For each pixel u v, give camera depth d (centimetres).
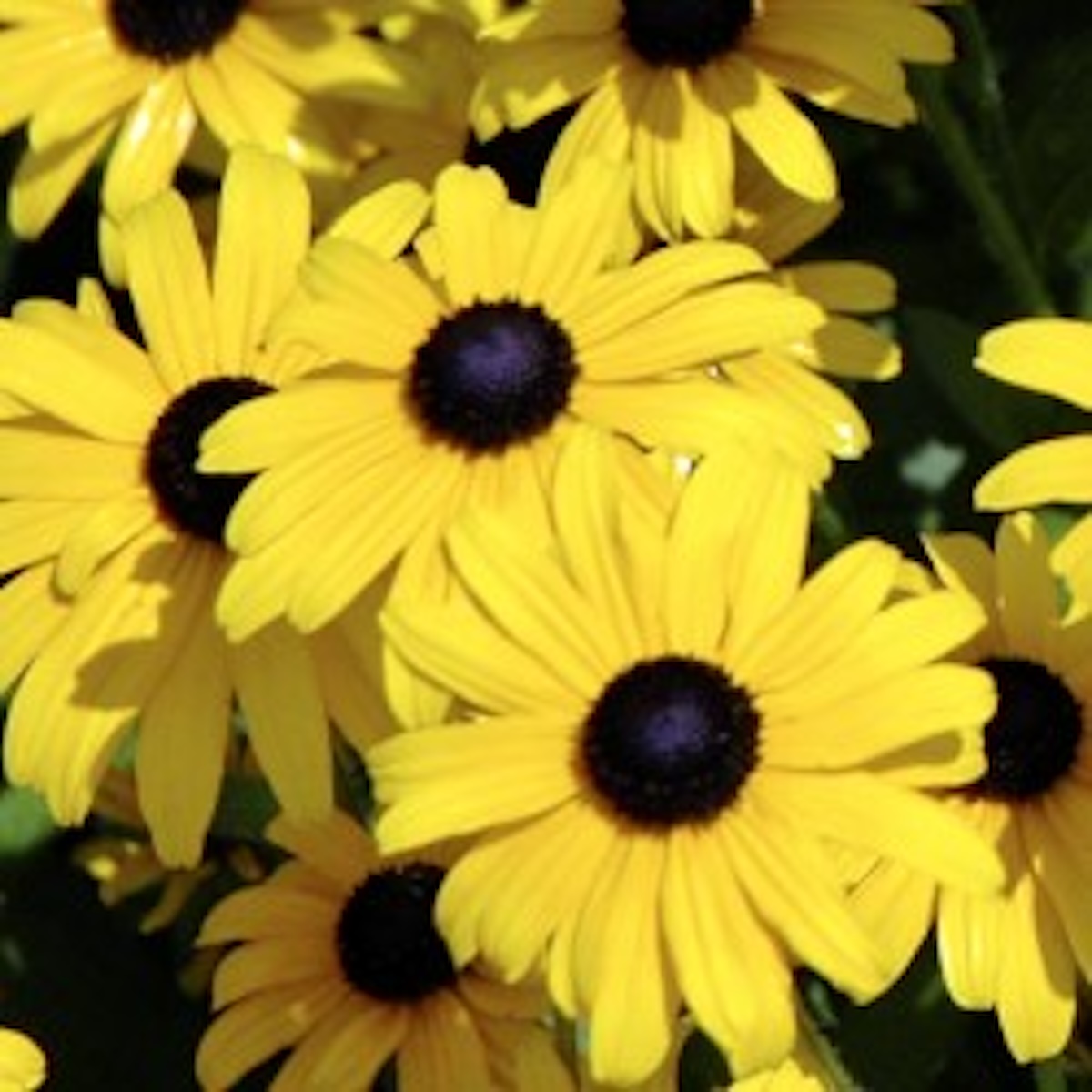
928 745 67
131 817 79
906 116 76
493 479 69
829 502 78
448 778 67
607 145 76
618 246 74
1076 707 70
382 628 68
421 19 79
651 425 70
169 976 81
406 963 72
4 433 72
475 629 68
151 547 71
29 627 71
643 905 67
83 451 72
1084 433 79
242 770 75
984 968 69
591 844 67
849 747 67
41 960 81
